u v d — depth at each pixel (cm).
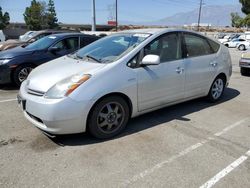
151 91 420
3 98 593
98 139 384
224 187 284
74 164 320
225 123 459
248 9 4878
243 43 2662
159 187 281
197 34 507
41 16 6000
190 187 282
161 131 418
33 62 699
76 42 786
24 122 444
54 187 278
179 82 463
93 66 380
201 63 504
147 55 394
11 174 298
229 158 341
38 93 357
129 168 314
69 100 339
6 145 363
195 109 527
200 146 372
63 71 379
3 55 687
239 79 865
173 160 333
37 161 325
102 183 286
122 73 380
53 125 342
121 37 456
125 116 401
